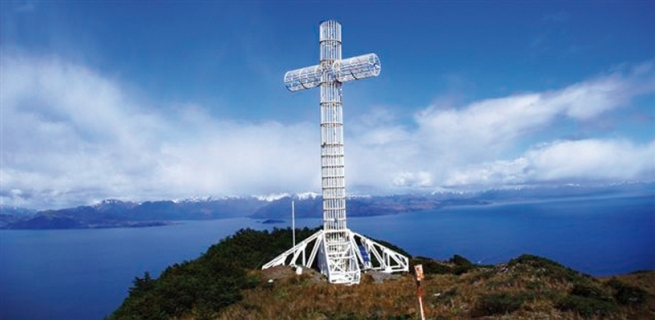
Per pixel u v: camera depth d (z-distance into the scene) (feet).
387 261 195.52
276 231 256.73
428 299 116.98
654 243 600.39
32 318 430.61
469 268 187.32
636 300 99.81
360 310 109.19
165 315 133.28
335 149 196.03
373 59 189.67
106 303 490.08
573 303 95.25
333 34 199.41
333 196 194.39
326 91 197.77
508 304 98.07
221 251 214.90
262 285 155.74
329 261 179.22
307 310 114.52
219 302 137.49
